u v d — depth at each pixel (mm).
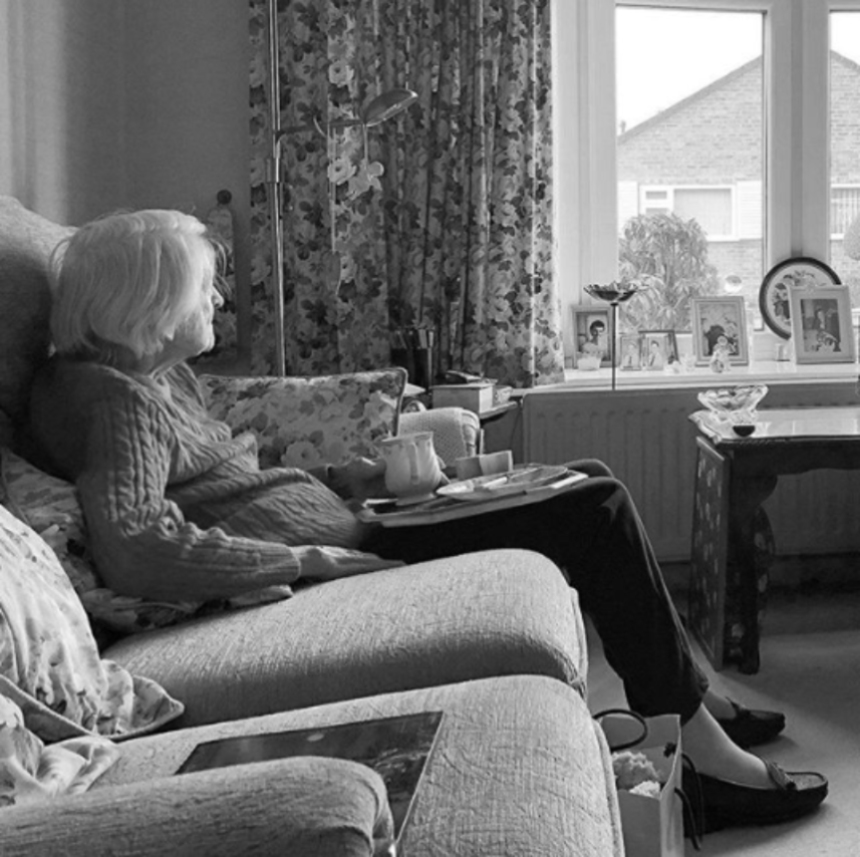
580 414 3584
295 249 3449
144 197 3533
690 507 3658
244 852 559
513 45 3453
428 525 2045
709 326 3914
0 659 1172
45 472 1775
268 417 2367
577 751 1104
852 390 3680
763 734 2393
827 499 3736
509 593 1582
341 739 1079
